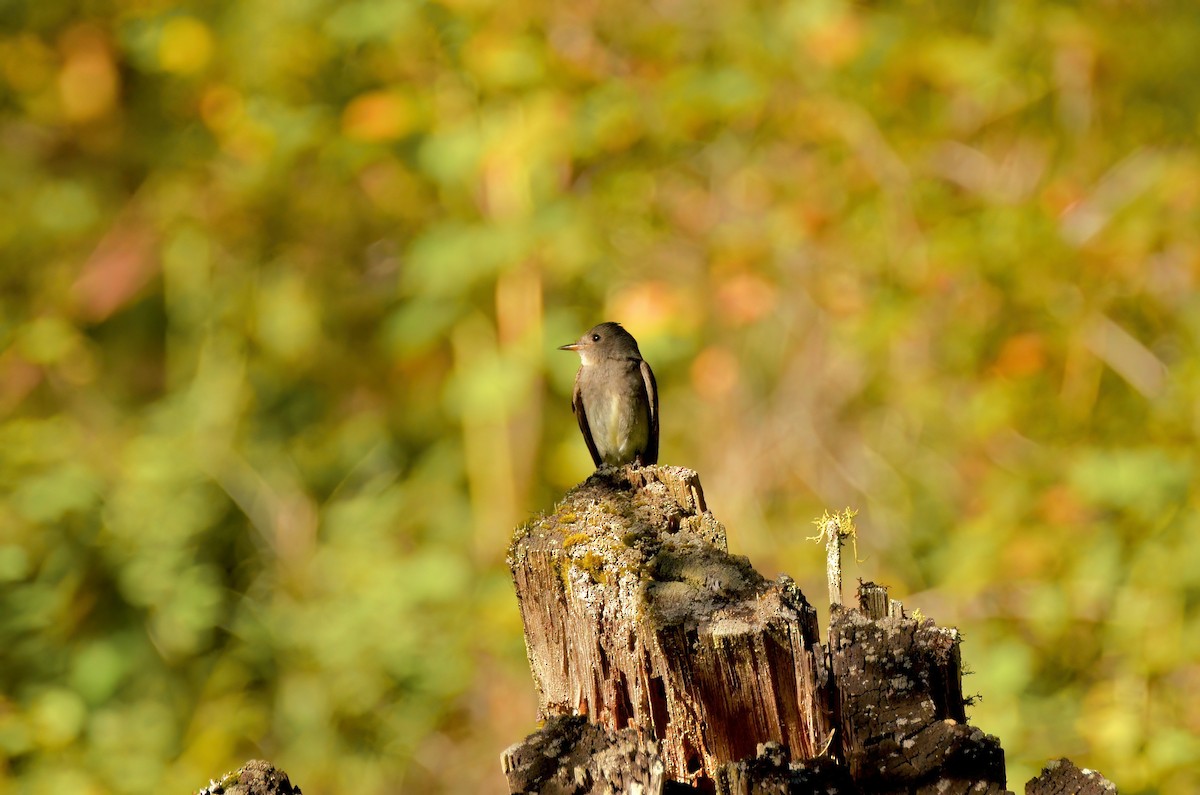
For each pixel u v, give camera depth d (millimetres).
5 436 11859
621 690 4094
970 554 10680
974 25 12945
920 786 3217
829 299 11938
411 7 11625
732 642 3764
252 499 12234
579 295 12672
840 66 11977
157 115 14188
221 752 10312
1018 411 11492
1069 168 12398
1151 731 9414
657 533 4348
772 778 3244
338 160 12375
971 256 11414
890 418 12148
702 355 12086
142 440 12172
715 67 12289
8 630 10734
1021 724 9594
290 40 12344
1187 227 11578
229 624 11453
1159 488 10336
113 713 10539
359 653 10703
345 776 10555
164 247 13156
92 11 13883
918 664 3576
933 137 12391
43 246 13828
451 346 13094
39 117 13906
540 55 11664
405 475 12828
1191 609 10281
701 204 12508
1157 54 12703
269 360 13086
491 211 11828
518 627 10688
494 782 10516
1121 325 11938
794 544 11555
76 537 11562
